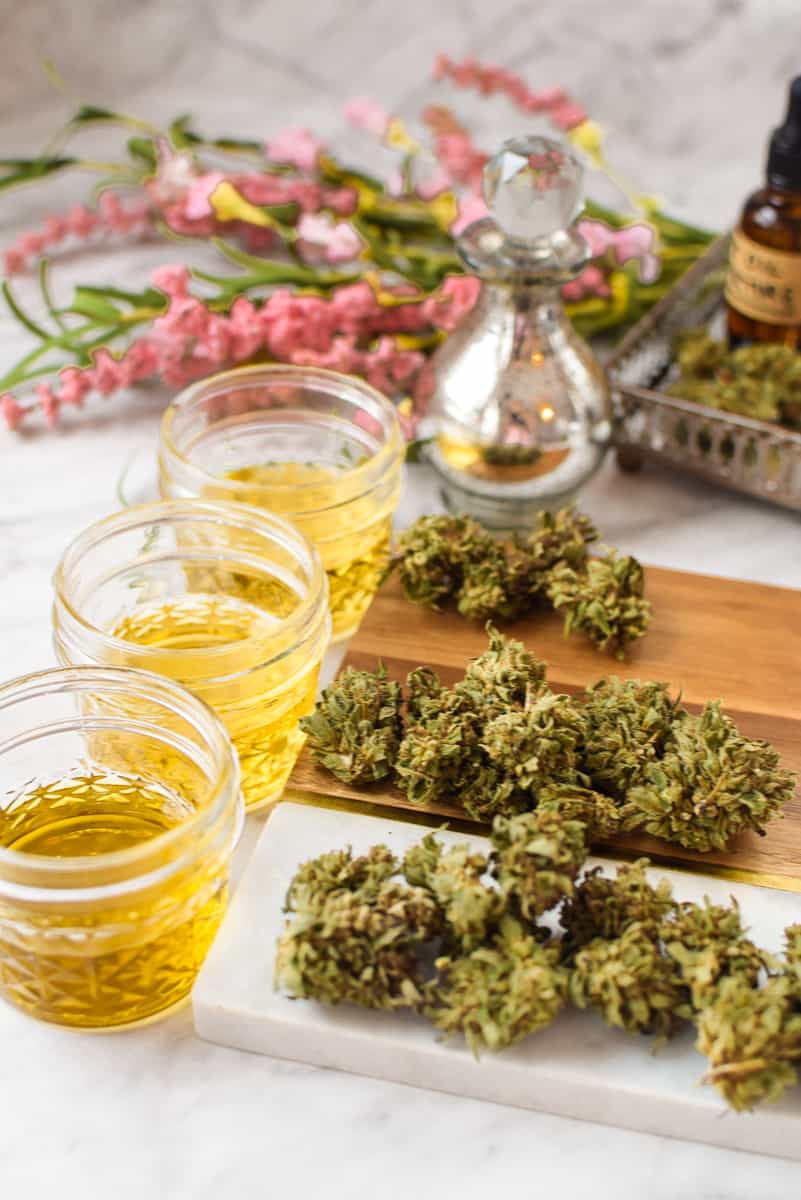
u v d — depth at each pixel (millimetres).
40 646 599
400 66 855
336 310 661
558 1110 479
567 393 617
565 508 620
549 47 839
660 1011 471
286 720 538
